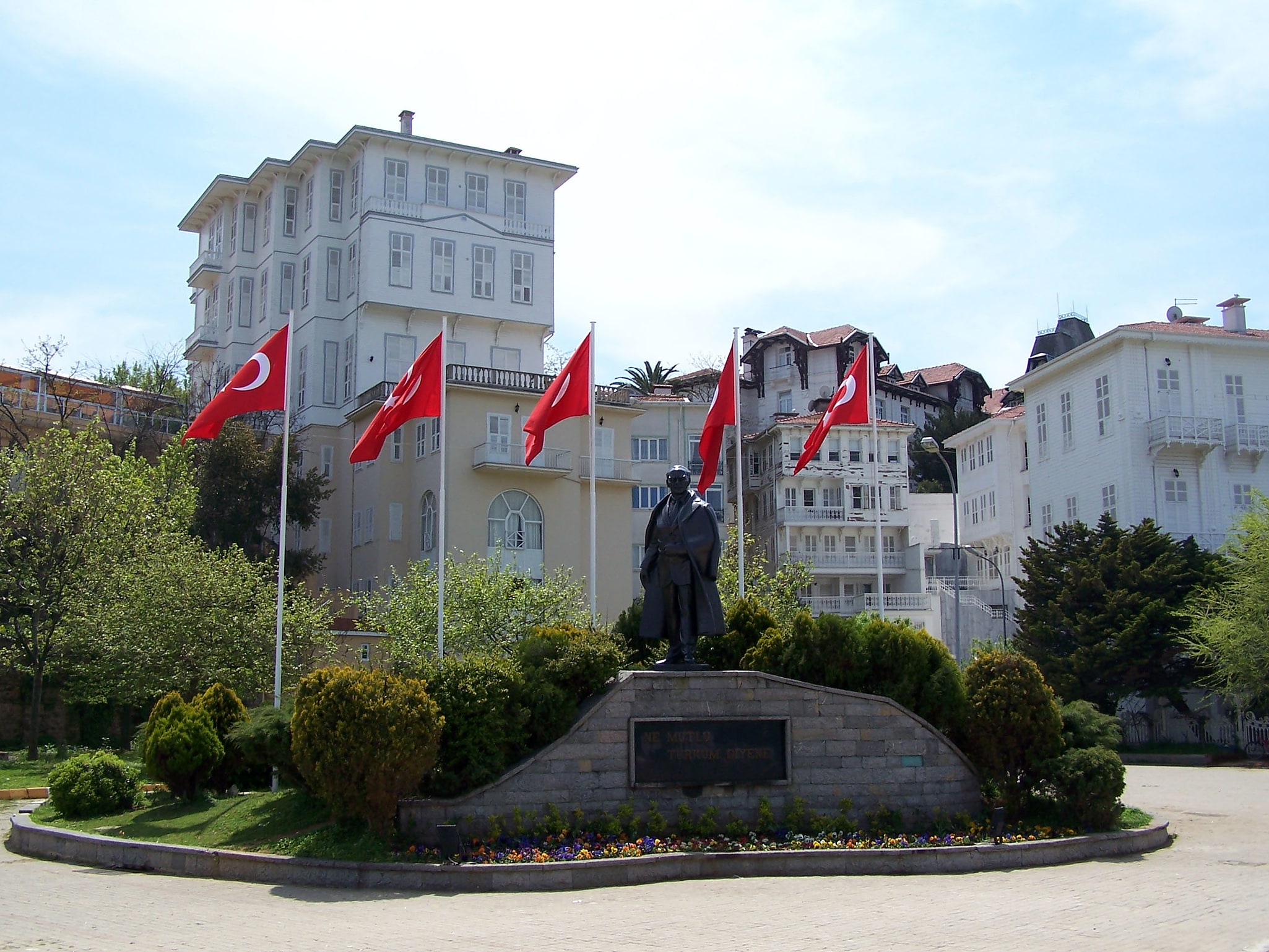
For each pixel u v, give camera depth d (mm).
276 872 16344
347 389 62688
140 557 38969
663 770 18641
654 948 11727
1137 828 19828
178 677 35281
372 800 16828
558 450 54812
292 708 19859
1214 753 40219
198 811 20766
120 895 15312
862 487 74375
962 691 20625
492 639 35906
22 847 20125
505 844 17141
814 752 19406
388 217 63062
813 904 14406
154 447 58344
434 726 17344
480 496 53125
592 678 19266
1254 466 52906
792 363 94125
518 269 66688
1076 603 44469
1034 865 17734
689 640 19938
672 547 20062
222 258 70938
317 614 38594
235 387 25094
